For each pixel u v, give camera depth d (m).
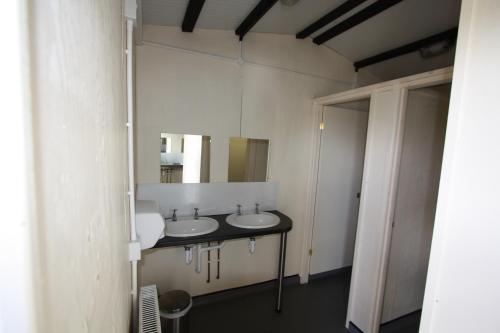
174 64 1.96
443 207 0.80
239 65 2.20
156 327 1.04
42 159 0.21
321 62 2.56
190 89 2.04
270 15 1.98
